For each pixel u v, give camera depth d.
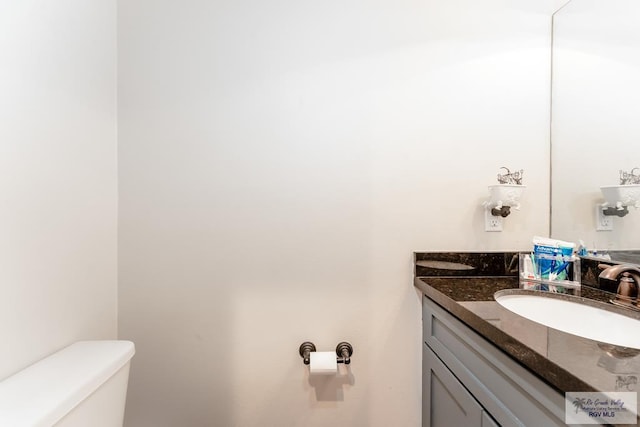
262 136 1.16
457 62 1.18
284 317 1.16
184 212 1.15
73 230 0.94
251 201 1.16
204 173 1.15
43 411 0.61
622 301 0.85
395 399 1.18
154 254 1.14
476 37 1.19
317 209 1.17
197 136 1.15
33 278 0.80
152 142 1.14
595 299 0.88
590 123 1.07
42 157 0.83
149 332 1.14
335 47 1.16
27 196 0.78
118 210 1.14
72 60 0.92
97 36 1.02
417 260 1.17
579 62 1.11
